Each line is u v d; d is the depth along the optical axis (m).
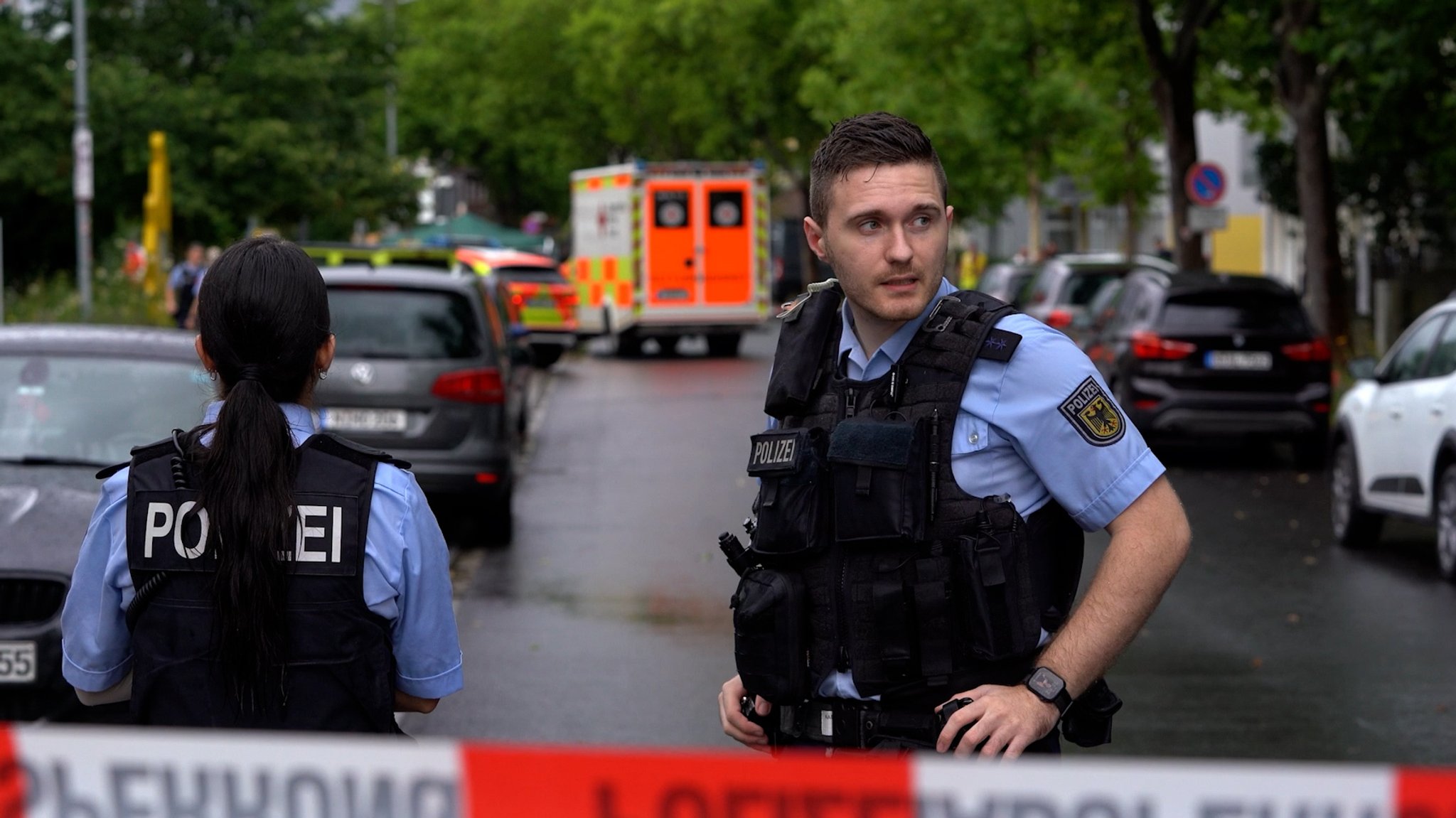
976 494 5.21
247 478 4.84
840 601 5.30
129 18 72.12
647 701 13.77
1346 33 31.66
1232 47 46.12
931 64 68.50
